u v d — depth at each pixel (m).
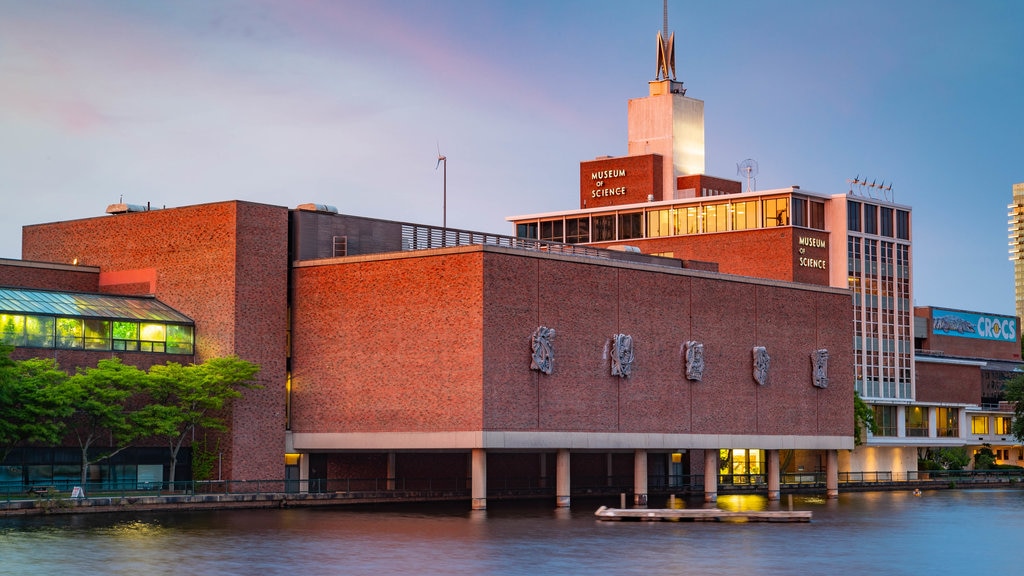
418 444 98.88
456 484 117.06
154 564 62.12
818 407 122.50
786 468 153.12
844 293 126.19
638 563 64.81
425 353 99.00
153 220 109.25
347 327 103.62
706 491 114.50
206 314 105.25
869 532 83.06
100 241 112.88
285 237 106.75
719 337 113.50
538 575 60.31
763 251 160.88
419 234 114.19
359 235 110.38
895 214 170.88
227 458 102.50
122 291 111.06
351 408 102.81
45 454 97.69
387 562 64.06
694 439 110.56
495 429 96.38
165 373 98.69
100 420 95.56
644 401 106.88
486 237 118.56
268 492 102.56
